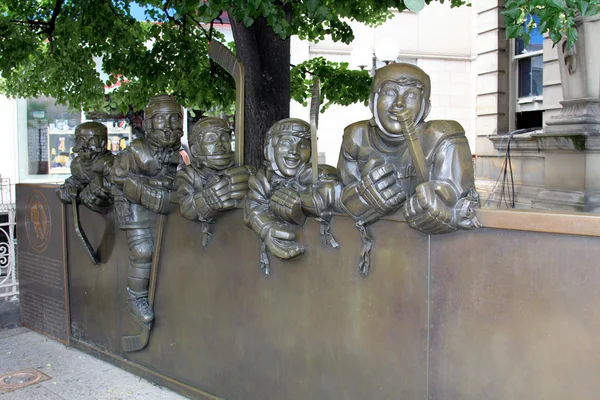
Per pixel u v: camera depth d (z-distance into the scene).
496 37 9.55
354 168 2.55
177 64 5.76
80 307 4.31
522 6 2.10
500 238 2.18
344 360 2.69
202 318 3.35
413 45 12.02
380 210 2.41
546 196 7.65
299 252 2.78
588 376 2.00
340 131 12.27
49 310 4.61
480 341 2.25
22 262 4.90
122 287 3.89
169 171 3.49
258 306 3.05
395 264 2.48
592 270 1.98
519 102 9.52
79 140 4.01
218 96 6.00
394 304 2.50
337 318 2.71
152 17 6.16
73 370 3.94
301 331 2.86
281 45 4.54
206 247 3.29
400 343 2.49
